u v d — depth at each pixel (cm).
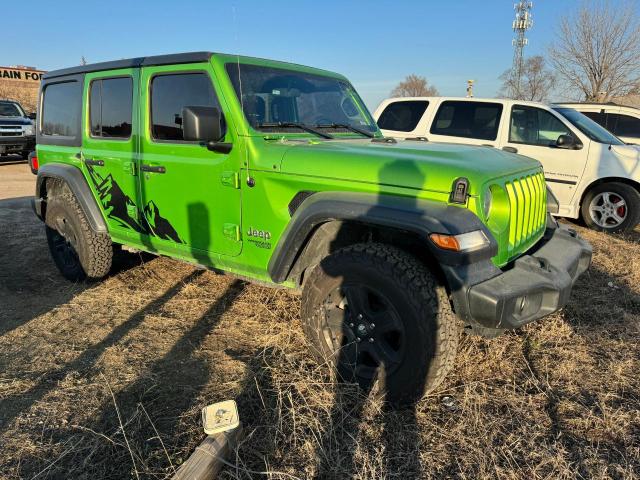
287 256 295
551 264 280
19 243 595
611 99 2248
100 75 396
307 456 234
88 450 239
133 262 512
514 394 282
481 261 249
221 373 307
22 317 391
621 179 670
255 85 329
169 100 349
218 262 345
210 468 217
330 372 284
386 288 257
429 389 259
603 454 237
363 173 270
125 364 319
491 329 262
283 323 367
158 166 359
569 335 354
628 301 414
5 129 1364
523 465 229
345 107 401
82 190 425
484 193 253
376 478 223
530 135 705
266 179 302
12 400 280
